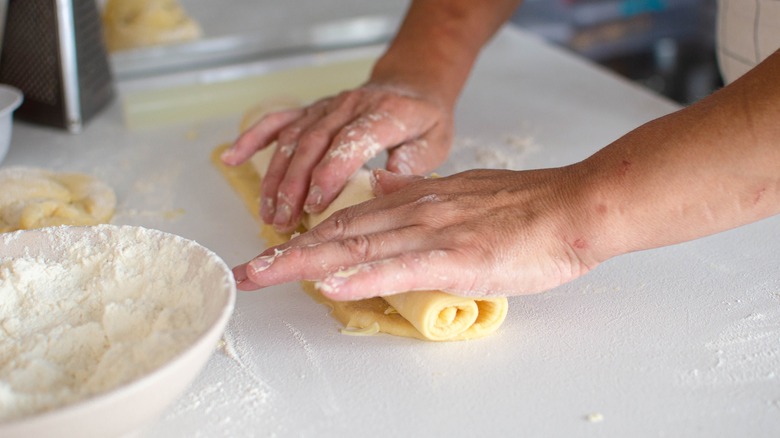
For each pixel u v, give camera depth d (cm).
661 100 154
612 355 83
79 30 142
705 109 80
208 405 78
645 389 78
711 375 80
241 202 120
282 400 78
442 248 80
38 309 80
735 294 93
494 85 164
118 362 71
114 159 134
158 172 129
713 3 252
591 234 81
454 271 78
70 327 77
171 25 180
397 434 73
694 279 96
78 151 138
